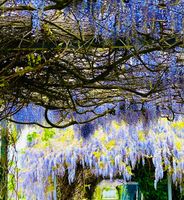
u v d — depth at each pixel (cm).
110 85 468
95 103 543
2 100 476
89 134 598
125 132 835
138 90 537
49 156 871
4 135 547
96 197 1004
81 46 343
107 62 403
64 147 873
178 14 321
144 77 467
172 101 563
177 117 617
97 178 941
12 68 390
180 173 874
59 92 463
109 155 855
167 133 848
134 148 845
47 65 391
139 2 312
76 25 334
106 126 605
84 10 304
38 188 876
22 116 570
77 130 600
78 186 891
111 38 335
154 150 845
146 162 977
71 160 860
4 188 523
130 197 998
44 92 454
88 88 495
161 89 485
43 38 344
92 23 321
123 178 962
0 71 370
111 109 576
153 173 983
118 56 398
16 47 351
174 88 488
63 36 343
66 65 420
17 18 331
